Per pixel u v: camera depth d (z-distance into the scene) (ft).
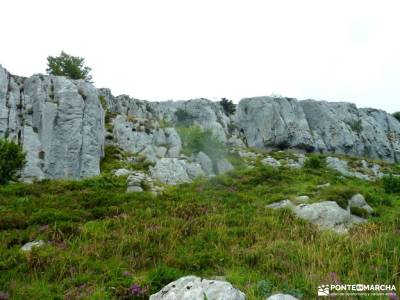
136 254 37.88
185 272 33.45
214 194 70.54
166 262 35.47
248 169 98.58
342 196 62.80
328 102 250.57
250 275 31.19
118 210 55.01
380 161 221.05
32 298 28.09
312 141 217.56
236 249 39.14
